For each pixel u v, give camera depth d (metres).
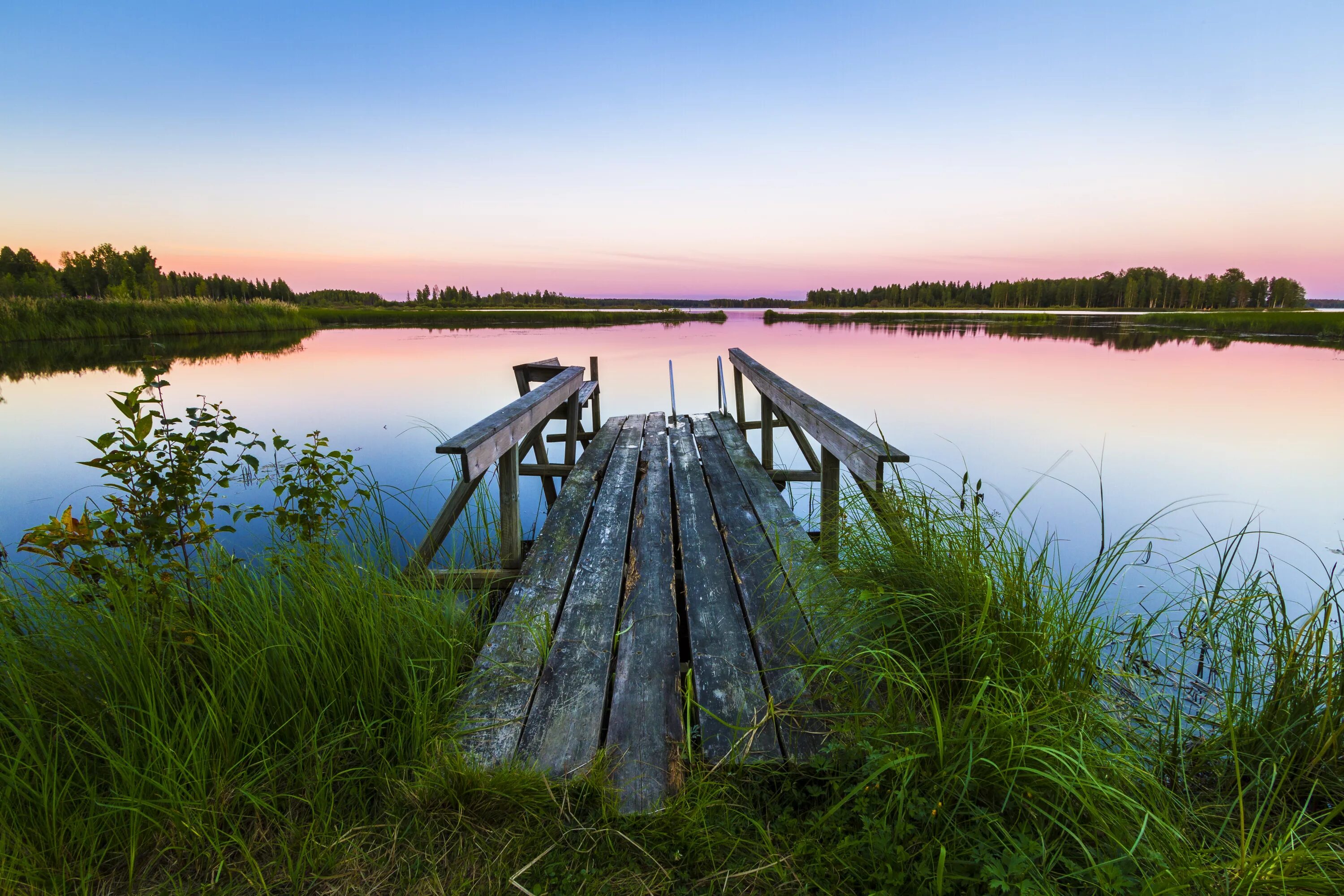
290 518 2.70
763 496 3.79
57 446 7.14
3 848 1.22
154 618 1.83
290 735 1.64
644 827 1.36
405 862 1.30
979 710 1.46
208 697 1.64
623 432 6.21
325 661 1.76
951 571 2.01
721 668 1.96
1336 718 1.61
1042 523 4.68
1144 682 2.00
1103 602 2.44
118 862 1.31
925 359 16.84
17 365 14.47
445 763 1.48
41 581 1.98
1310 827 1.40
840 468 3.49
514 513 3.10
